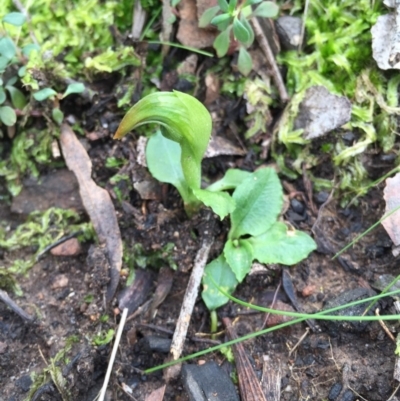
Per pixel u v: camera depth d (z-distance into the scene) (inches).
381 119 3.6
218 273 3.4
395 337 3.1
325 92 3.7
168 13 3.9
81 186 3.7
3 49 3.5
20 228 3.8
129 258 3.5
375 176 3.7
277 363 3.2
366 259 3.4
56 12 4.0
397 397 2.9
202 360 3.2
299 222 3.6
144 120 2.7
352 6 3.7
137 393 3.1
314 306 3.3
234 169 3.6
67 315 3.3
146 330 3.4
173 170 3.4
